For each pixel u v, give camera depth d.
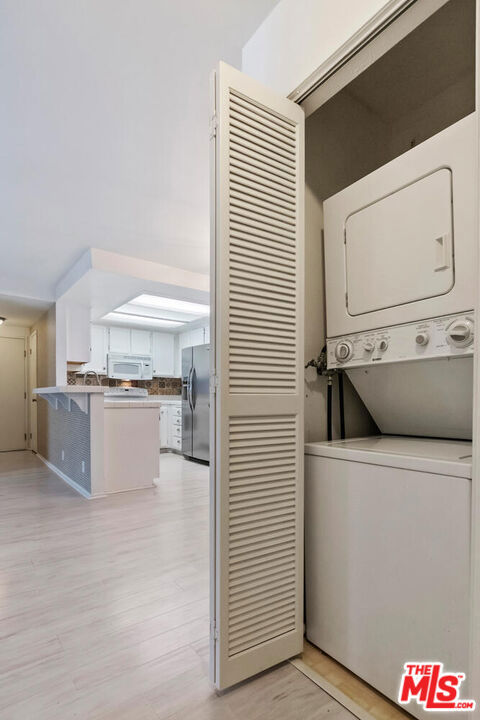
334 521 1.42
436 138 1.26
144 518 3.09
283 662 1.42
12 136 2.16
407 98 1.89
